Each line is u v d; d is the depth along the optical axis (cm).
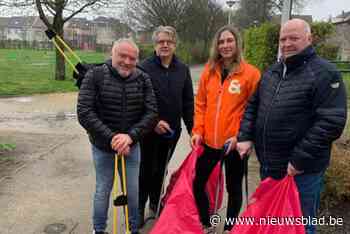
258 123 288
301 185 275
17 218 386
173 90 365
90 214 399
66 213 400
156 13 3609
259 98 300
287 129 269
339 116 250
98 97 312
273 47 934
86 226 374
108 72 311
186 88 381
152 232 309
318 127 253
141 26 3694
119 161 333
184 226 309
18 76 1850
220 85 333
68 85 1576
